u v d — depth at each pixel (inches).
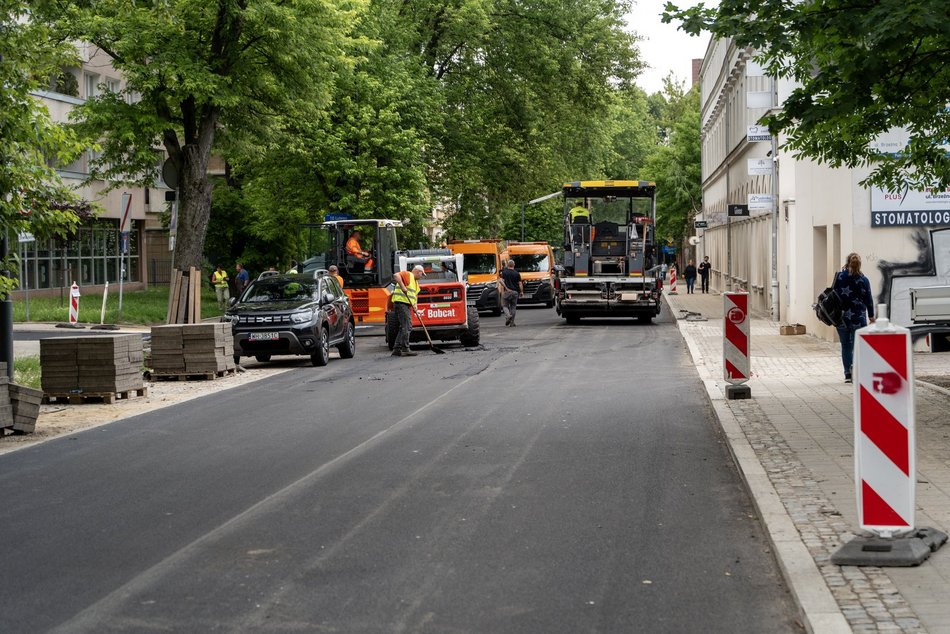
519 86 1936.5
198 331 798.5
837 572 252.8
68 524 330.6
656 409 572.7
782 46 456.1
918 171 576.4
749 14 469.7
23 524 332.2
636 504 345.7
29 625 231.8
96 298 1865.2
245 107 1197.7
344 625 228.5
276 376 817.5
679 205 3235.7
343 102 1636.3
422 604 242.7
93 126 1156.5
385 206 1640.0
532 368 821.9
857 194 917.2
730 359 590.9
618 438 477.4
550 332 1274.6
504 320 1636.3
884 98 491.2
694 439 473.1
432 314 1046.4
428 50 1872.5
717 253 2578.7
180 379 797.9
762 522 314.5
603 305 1407.5
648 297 1403.8
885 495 264.2
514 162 1943.9
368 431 510.9
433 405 605.0
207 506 352.2
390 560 280.7
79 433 535.8
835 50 473.7
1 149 542.6
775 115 492.7
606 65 1971.0
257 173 1753.2
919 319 710.5
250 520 330.0
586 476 392.5
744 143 1776.6
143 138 1170.0
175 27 1099.9
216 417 581.0
